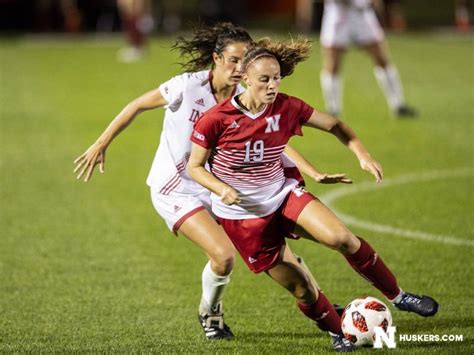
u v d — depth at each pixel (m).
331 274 25.02
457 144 42.66
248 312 22.00
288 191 18.67
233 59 18.62
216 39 19.33
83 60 76.44
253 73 17.44
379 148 42.03
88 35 96.06
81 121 50.06
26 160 40.84
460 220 30.08
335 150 41.94
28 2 100.19
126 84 63.16
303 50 18.41
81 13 99.25
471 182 35.41
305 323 21.12
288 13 101.31
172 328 20.88
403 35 91.56
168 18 94.62
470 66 69.25
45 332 20.72
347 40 49.16
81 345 19.64
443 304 22.19
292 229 18.66
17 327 21.16
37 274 25.45
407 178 36.28
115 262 26.48
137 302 22.97
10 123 49.88
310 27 91.81
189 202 19.44
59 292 23.89
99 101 56.47
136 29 77.38
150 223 30.77
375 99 55.69
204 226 18.95
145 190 35.47
